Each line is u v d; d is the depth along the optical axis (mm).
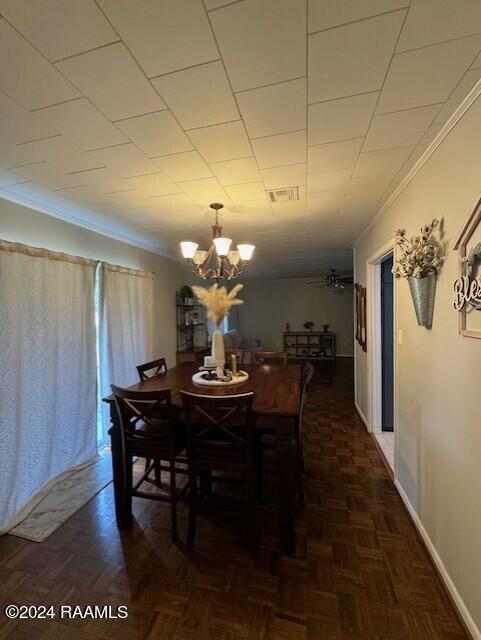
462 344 1435
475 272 1305
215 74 1190
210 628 1400
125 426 2045
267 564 1746
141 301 3943
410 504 2150
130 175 2066
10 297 2238
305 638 1353
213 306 2801
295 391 2303
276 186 2279
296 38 1041
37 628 1415
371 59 1128
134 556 1818
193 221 3137
